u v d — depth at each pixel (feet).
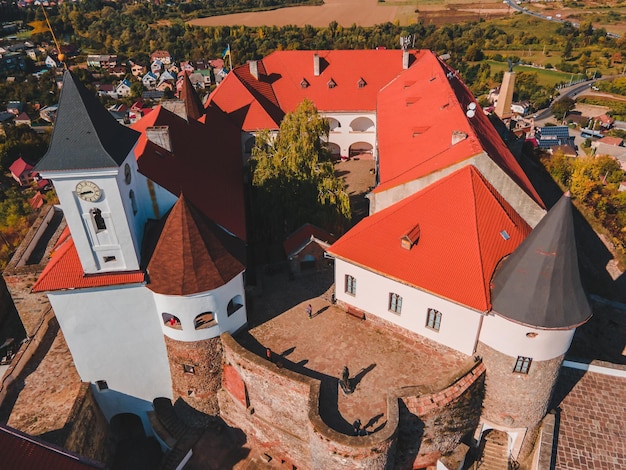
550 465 101.91
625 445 105.60
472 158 114.11
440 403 99.45
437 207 112.16
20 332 165.37
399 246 111.55
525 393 102.94
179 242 104.88
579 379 120.37
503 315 94.17
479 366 104.94
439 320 108.17
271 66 219.82
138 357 119.44
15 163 374.63
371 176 206.39
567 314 91.50
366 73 218.38
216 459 120.57
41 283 104.47
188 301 106.11
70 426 109.91
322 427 93.97
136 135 105.09
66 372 127.03
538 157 209.97
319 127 152.15
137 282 105.40
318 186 142.00
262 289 134.51
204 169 140.26
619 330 142.41
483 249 103.19
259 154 149.28
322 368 109.60
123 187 99.55
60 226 163.84
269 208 144.77
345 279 121.70
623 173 261.85
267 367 105.19
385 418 98.63
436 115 149.07
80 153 91.56
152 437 135.13
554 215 89.40
